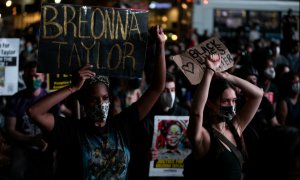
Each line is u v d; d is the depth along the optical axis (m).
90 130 3.81
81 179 3.73
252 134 4.01
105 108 3.79
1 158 3.88
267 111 6.22
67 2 5.22
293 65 12.77
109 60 4.16
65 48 4.07
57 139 3.76
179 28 19.72
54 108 5.97
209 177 3.55
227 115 3.69
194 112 3.51
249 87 3.82
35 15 13.55
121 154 3.81
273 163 2.26
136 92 6.94
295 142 2.22
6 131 6.00
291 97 7.32
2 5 6.18
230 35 23.98
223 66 4.11
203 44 4.16
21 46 11.70
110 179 3.76
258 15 24.16
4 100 7.39
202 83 3.56
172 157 5.43
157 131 5.39
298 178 2.18
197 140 3.52
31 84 6.04
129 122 3.93
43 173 5.90
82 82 3.73
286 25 15.24
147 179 5.34
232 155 3.57
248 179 2.44
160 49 3.99
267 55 7.45
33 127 6.08
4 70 6.06
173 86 5.73
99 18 4.12
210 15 23.88
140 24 4.19
